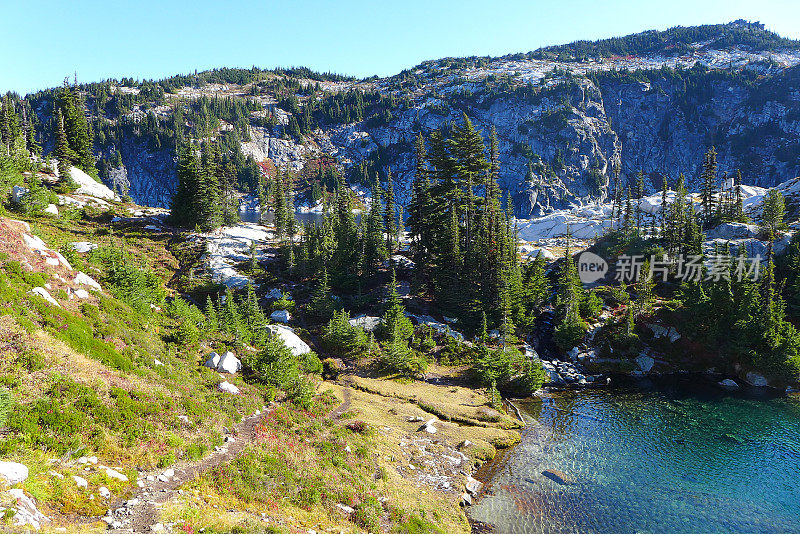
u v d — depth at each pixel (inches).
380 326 2361.0
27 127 4955.7
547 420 1628.9
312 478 848.3
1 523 404.8
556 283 3137.3
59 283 1208.8
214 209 3715.6
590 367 2293.3
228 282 2849.4
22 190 2982.3
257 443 898.1
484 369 1963.6
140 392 868.6
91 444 663.1
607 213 5531.5
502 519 979.3
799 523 1006.4
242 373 1429.6
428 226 3002.0
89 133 4569.4
